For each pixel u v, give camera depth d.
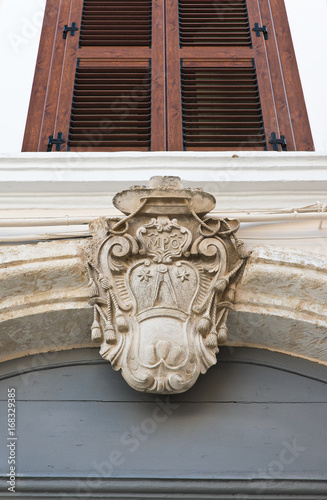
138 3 5.38
